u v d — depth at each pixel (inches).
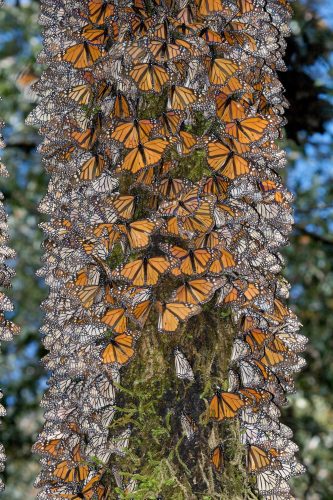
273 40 134.6
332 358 279.1
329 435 271.7
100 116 133.0
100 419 129.7
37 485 133.6
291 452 132.9
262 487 131.9
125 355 128.8
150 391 129.4
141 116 131.6
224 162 130.4
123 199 130.4
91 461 130.3
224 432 130.4
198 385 129.8
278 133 135.6
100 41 132.5
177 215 128.6
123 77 129.5
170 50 128.7
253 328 131.8
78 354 130.6
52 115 136.3
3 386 259.6
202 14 131.0
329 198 284.8
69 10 134.6
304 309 280.4
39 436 134.0
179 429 129.0
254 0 134.3
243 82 131.8
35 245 259.3
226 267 129.2
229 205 131.0
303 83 218.4
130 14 130.9
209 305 131.2
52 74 135.4
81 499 130.8
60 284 134.4
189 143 130.5
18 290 261.3
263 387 132.2
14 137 266.8
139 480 128.9
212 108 130.5
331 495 264.8
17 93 245.6
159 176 130.2
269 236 135.4
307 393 281.0
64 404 132.9
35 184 265.3
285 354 134.4
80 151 134.3
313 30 226.5
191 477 128.6
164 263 128.3
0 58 245.9
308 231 284.0
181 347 130.0
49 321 135.7
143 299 129.1
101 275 131.5
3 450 142.7
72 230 133.4
